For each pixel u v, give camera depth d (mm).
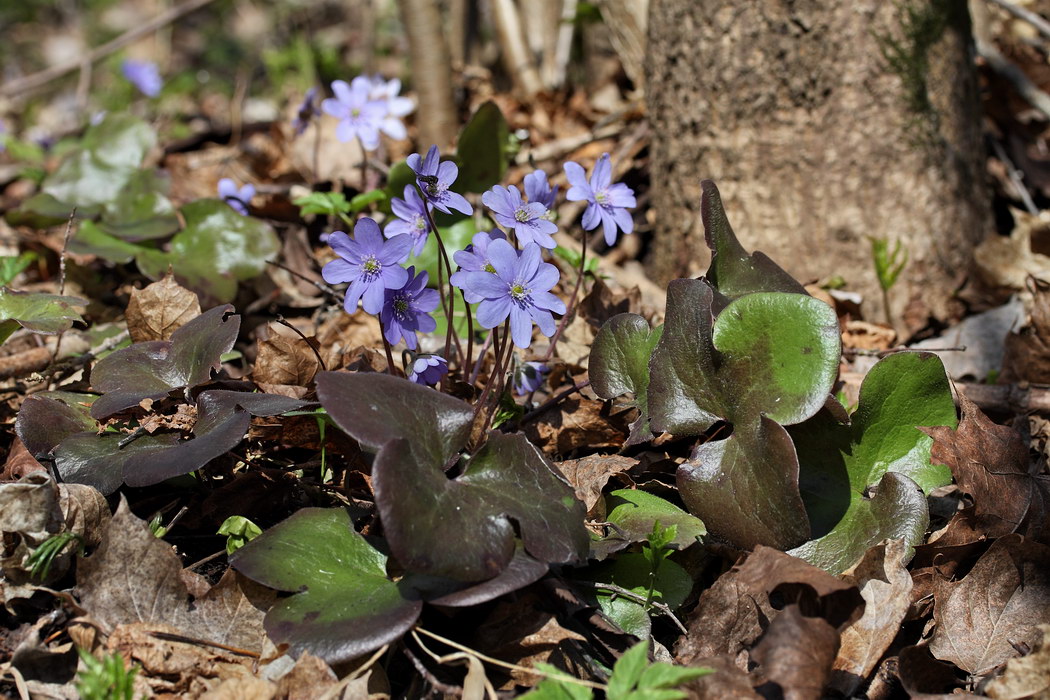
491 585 568
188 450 589
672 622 615
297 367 668
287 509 639
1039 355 710
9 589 595
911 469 630
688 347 618
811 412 602
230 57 1952
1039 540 625
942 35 754
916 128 748
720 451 613
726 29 750
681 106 773
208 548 627
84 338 741
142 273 765
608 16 1019
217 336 631
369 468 619
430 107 958
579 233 852
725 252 653
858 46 738
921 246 757
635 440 629
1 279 735
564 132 1036
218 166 1042
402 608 571
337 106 791
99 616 589
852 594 585
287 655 578
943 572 617
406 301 612
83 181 806
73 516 603
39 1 2502
